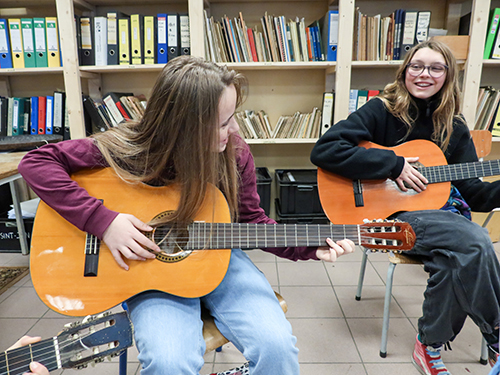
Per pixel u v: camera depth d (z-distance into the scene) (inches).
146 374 32.0
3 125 101.4
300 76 110.6
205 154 37.4
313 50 98.0
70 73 94.3
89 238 38.0
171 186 40.6
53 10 107.4
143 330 34.2
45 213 38.6
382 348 58.4
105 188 40.1
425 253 53.5
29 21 95.3
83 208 36.4
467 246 48.5
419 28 93.7
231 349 60.8
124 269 37.3
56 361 28.9
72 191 37.2
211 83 35.9
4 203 103.1
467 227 50.6
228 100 37.2
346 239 41.0
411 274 86.2
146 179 39.8
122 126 43.1
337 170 62.6
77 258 37.3
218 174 41.2
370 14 106.9
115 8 107.0
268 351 34.2
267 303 38.8
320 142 65.1
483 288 47.4
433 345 53.6
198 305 39.0
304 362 57.4
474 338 63.4
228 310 38.4
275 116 113.6
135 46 95.6
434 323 51.6
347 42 92.7
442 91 63.1
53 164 38.5
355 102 99.8
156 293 38.0
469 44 92.0
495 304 47.8
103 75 110.7
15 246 97.7
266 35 97.0
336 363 57.2
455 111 65.2
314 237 41.3
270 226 41.0
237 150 45.1
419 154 64.0
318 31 97.0
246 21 107.3
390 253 56.7
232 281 41.0
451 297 49.8
